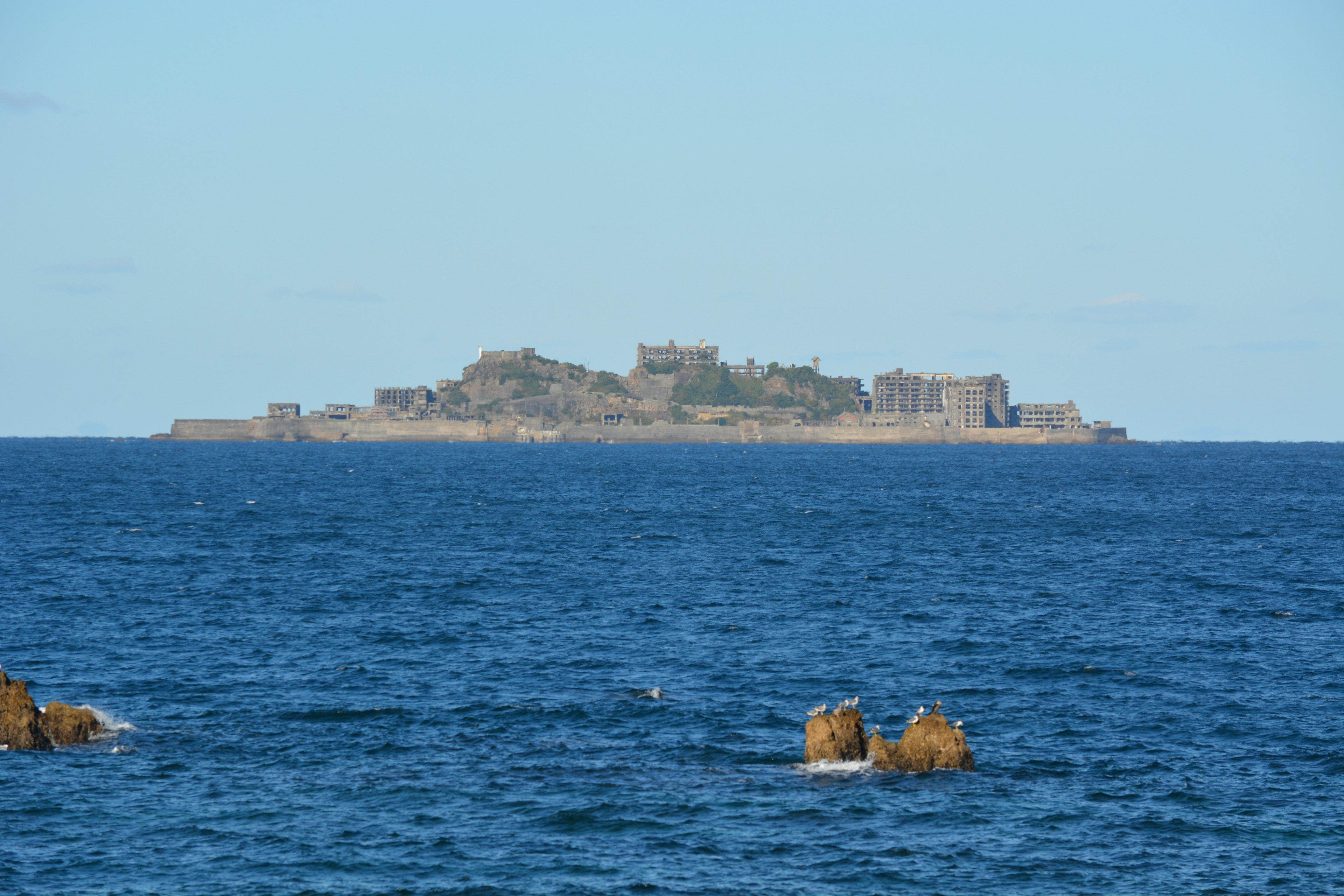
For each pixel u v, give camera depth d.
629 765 161.62
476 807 145.75
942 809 145.75
